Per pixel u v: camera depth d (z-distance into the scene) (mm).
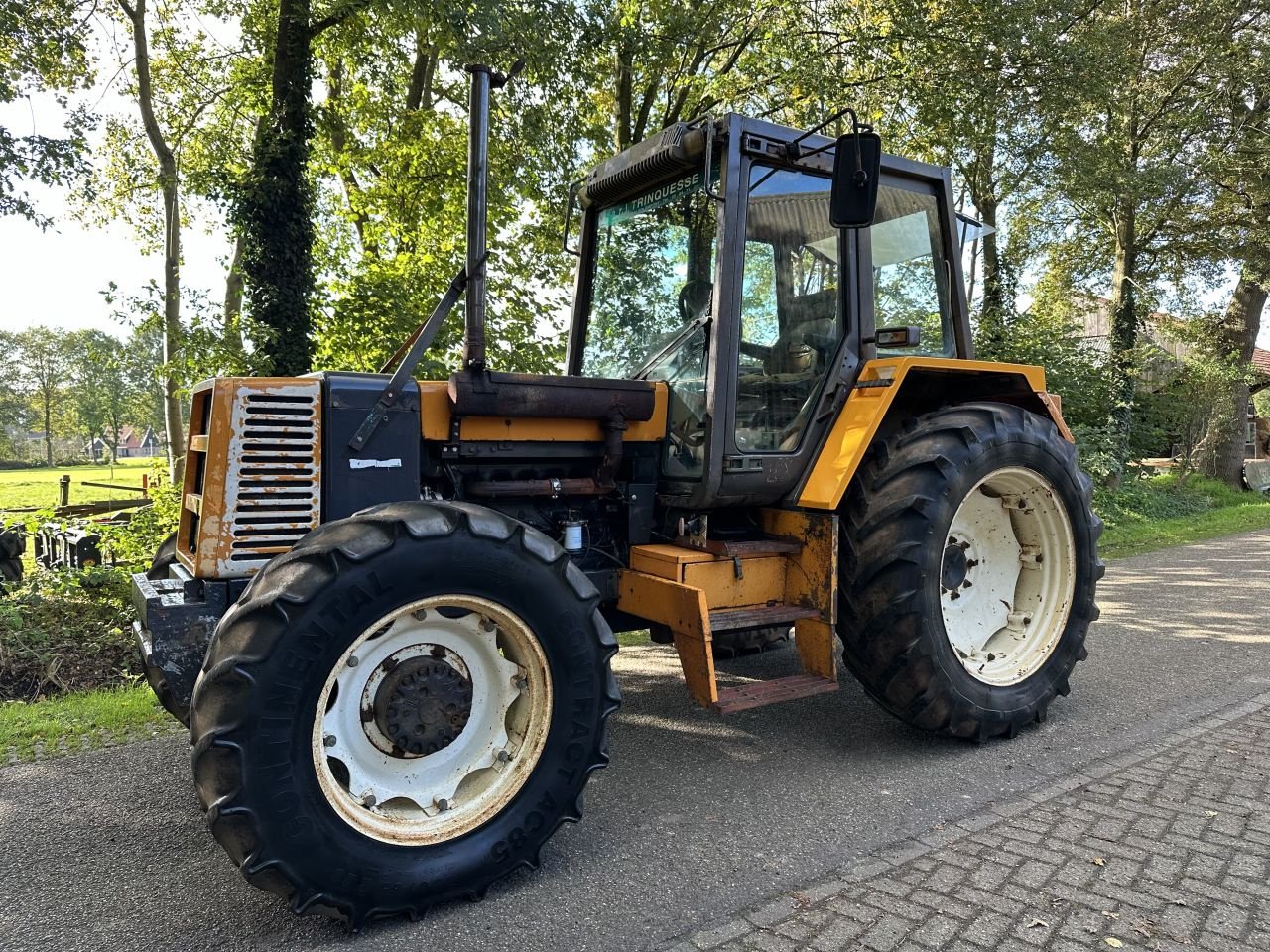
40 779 3230
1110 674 4516
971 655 3672
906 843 2611
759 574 3404
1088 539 3830
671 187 3609
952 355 4109
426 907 2240
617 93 11523
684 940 2102
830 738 3623
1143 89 14242
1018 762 3305
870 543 3307
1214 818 2727
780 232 3428
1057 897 2260
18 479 35062
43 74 9742
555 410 3129
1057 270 17328
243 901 2334
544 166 9820
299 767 2072
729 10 10609
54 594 6969
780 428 3465
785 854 2559
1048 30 10312
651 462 3486
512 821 2381
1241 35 14398
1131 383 15266
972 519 3795
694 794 3033
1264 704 3961
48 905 2309
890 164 3832
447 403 3010
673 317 3549
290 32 9430
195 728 2049
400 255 9672
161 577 3316
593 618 2523
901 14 10242
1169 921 2139
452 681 2439
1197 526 12156
